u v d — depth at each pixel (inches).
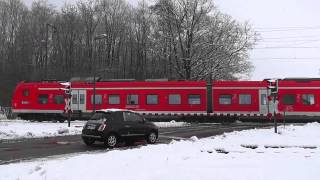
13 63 2822.3
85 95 1761.8
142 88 1710.1
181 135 1109.7
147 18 2989.7
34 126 1363.2
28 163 588.4
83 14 3021.7
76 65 2957.7
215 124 1593.3
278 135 948.6
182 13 2406.5
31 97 1811.0
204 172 416.8
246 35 2413.9
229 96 1644.9
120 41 3051.2
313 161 482.3
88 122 864.9
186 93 1676.9
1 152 748.6
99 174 436.5
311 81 1577.3
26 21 3026.6
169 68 2519.7
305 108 1568.7
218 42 2385.6
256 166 456.4
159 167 461.7
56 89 1785.2
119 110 877.2
